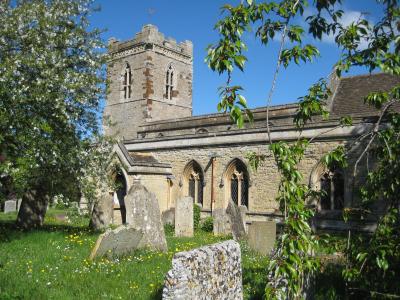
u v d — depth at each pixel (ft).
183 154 85.66
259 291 24.13
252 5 15.80
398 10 17.48
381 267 17.60
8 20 40.55
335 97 83.92
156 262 31.50
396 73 17.06
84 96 43.52
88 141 45.44
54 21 42.45
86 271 27.37
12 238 39.09
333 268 28.45
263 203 72.28
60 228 52.29
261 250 40.75
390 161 19.65
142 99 131.34
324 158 18.45
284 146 16.14
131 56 135.74
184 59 143.64
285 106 88.63
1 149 28.19
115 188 53.98
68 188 46.93
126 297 22.31
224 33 15.26
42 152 38.96
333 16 18.31
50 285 23.77
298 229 15.17
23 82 38.73
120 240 33.30
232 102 14.57
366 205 23.15
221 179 78.84
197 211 75.25
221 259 18.57
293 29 16.17
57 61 41.65
